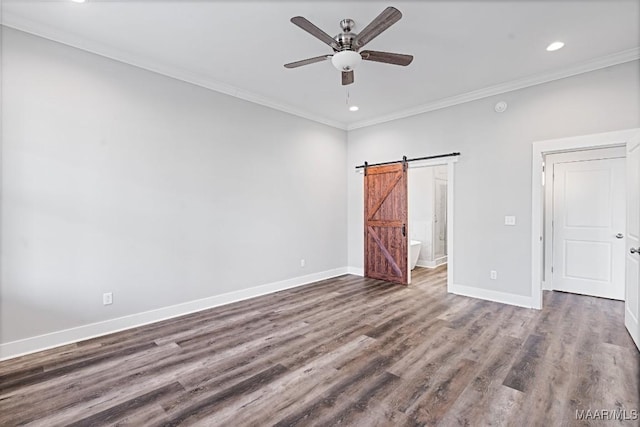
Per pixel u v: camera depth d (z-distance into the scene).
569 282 4.57
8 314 2.66
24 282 2.73
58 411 1.95
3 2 2.44
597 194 4.32
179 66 3.58
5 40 2.63
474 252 4.36
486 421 1.82
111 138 3.20
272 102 4.64
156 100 3.51
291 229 5.00
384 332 3.15
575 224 4.50
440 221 7.04
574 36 2.92
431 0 2.41
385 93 4.36
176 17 2.65
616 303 4.03
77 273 3.00
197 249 3.87
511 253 4.03
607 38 2.95
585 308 3.84
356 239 5.92
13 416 1.90
